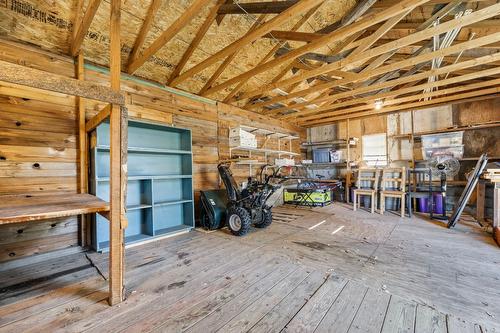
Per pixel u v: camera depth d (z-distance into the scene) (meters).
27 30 2.51
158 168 3.65
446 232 3.33
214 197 3.85
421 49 3.51
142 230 3.37
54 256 2.58
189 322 1.43
